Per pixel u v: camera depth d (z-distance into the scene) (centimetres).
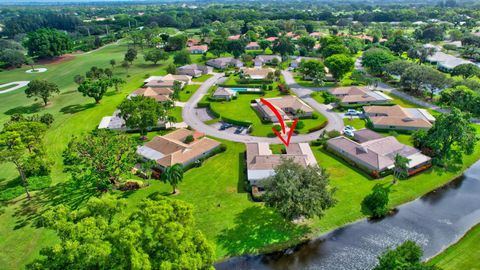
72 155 7575
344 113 11881
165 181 6912
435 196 7088
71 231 3669
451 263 5228
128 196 7069
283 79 16712
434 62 18638
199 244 4147
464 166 8188
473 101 10806
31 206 6744
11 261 5366
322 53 19888
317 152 8988
